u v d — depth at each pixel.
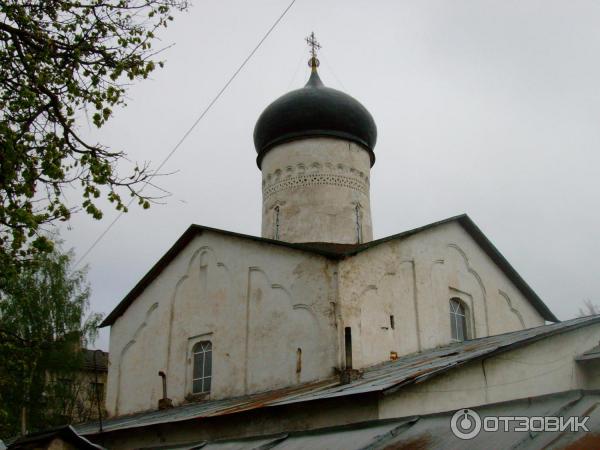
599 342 15.12
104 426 18.08
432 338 17.61
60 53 9.80
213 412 14.19
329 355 15.55
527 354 13.42
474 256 20.11
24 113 9.57
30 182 9.20
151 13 10.04
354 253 16.53
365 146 22.95
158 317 21.42
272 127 22.80
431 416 7.96
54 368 25.36
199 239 20.88
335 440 8.44
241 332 18.22
